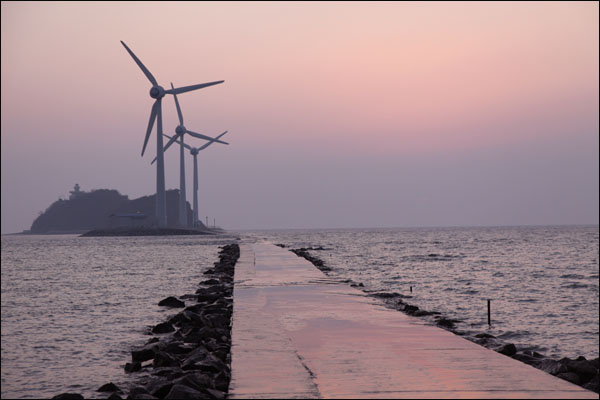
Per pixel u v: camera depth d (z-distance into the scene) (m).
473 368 11.12
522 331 26.06
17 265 75.69
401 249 118.25
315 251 107.69
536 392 9.40
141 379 15.77
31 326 25.59
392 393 9.43
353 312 19.11
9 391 15.02
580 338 24.67
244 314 18.62
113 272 59.78
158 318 27.56
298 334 15.01
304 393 9.53
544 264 73.56
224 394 11.79
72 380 15.97
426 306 34.12
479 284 47.88
